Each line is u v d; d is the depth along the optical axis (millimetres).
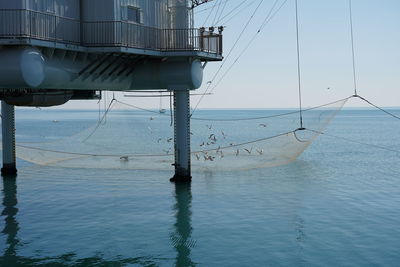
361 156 56594
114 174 40562
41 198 31047
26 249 20688
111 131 109938
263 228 23828
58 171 42406
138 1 28891
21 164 46969
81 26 26891
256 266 18641
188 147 35406
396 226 23969
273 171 42469
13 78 22156
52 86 25469
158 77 32031
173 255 19953
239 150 56000
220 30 33781
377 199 30500
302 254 19953
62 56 25219
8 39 21906
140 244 21422
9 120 40188
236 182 36656
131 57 30156
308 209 27797
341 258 19422
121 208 28219
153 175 39875
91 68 27703
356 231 23156
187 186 34750
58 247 20984
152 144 74312
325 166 46469
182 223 24875
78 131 128250
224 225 24469
